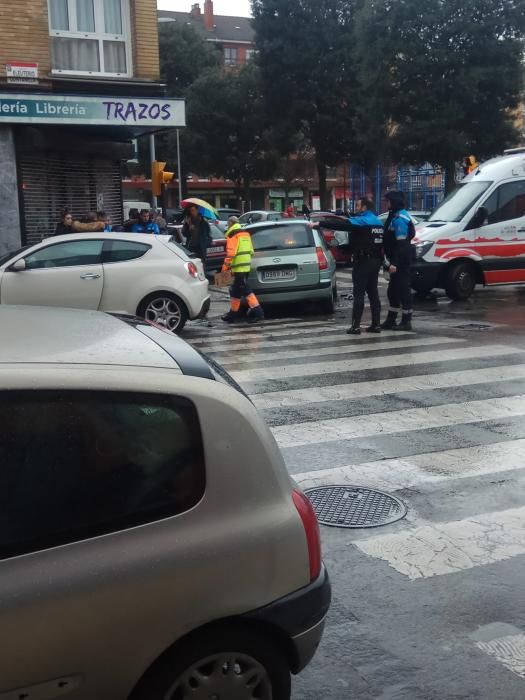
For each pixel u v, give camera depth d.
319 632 2.71
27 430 2.38
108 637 2.34
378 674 3.29
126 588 2.35
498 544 4.46
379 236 11.12
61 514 2.38
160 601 2.40
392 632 3.60
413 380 8.30
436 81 31.53
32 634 2.24
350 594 3.93
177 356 2.76
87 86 17.45
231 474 2.58
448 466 5.70
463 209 15.25
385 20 31.55
